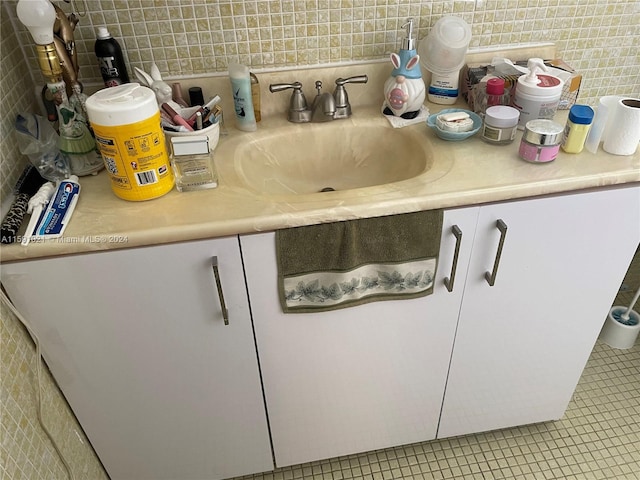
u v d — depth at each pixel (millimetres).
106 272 938
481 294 1170
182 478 1393
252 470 1413
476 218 1034
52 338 1014
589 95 1493
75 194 977
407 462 1491
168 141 1060
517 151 1122
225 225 920
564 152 1105
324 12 1220
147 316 1019
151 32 1176
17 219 904
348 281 1052
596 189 1058
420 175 1051
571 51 1396
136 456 1298
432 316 1179
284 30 1229
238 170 1087
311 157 1294
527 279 1165
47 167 1017
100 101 879
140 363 1095
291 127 1265
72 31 1059
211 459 1352
